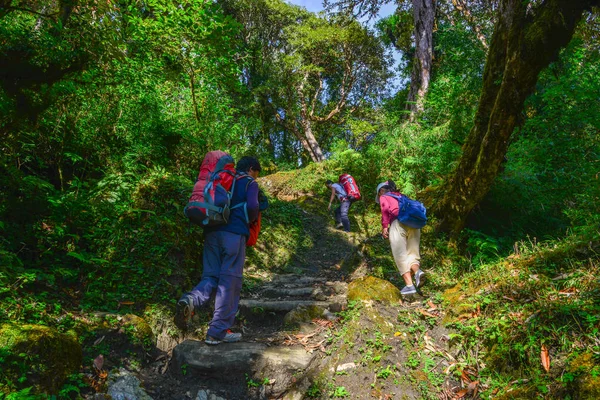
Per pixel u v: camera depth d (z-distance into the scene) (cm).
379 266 669
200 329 413
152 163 639
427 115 1148
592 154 691
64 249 421
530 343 310
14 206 394
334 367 344
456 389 320
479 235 701
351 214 983
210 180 380
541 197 712
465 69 992
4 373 252
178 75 714
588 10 515
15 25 406
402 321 388
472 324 363
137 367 337
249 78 2595
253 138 1619
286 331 424
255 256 680
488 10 1163
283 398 331
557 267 412
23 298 327
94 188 475
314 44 2633
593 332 298
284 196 1144
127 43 567
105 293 396
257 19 2755
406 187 912
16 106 386
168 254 470
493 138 610
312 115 2755
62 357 281
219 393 338
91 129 551
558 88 682
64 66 397
